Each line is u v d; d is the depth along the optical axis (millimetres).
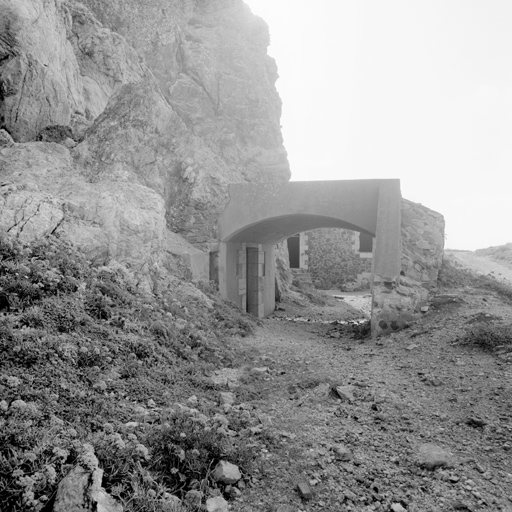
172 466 4414
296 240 36906
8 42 14891
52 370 5488
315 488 4547
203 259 15898
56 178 12180
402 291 13094
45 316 6602
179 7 30438
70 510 3297
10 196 9359
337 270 36156
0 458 3668
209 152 18438
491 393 6820
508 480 4695
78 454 3941
